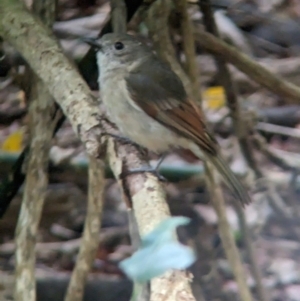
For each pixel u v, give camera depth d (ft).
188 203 36.73
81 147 37.60
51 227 36.52
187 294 13.14
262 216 34.86
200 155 25.64
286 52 45.75
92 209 24.13
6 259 34.14
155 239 11.37
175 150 35.35
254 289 32.53
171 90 25.36
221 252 34.04
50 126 24.77
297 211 35.12
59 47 22.48
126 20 27.48
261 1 46.85
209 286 31.78
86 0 47.03
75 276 24.49
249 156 33.27
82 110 20.76
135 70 25.66
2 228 35.81
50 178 35.22
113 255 34.96
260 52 45.75
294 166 34.63
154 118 25.22
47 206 36.50
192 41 26.81
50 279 30.96
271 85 28.17
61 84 21.36
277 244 35.24
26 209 23.91
